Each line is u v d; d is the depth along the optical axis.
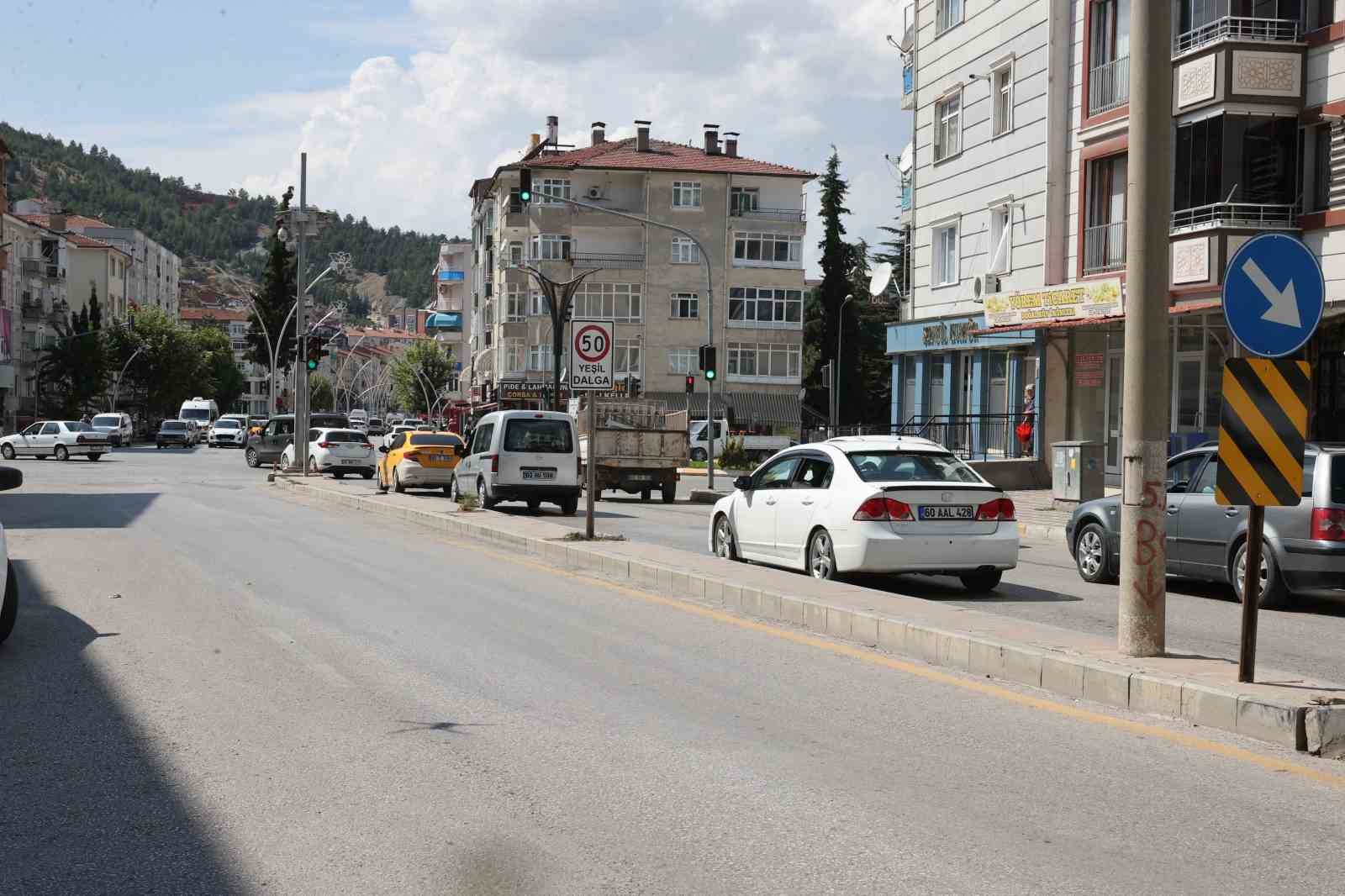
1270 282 7.40
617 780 5.73
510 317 76.19
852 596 10.81
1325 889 4.41
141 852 4.71
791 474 14.01
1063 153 28.89
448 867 4.55
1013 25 30.67
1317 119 22.72
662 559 13.89
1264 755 6.29
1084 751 6.36
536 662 8.67
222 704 7.29
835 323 82.69
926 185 35.75
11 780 5.67
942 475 13.04
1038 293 28.25
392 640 9.54
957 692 7.84
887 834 4.97
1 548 9.00
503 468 24.22
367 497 25.94
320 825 5.05
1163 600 8.06
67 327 107.81
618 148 77.94
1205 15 23.86
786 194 76.31
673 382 75.19
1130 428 8.07
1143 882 4.46
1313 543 11.58
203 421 96.12
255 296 115.12
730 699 7.54
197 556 15.56
